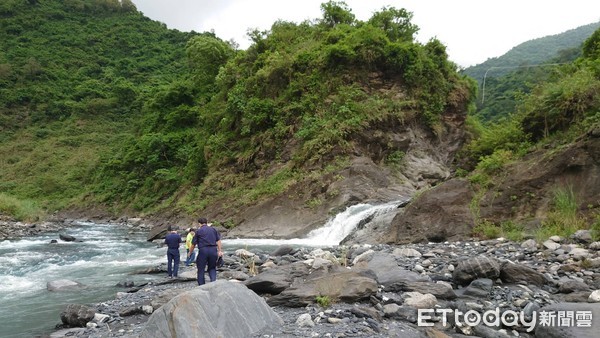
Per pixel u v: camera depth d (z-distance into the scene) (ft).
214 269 32.91
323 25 138.00
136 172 162.30
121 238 91.15
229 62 144.87
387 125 107.65
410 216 57.47
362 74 113.39
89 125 247.50
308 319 22.85
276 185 96.89
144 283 40.29
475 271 29.63
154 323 19.61
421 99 115.24
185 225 107.14
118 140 228.02
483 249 41.93
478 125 133.08
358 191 85.15
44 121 253.03
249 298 22.57
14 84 270.05
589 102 53.47
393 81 115.75
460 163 81.51
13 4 342.85
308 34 137.69
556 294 27.32
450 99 122.01
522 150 56.80
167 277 43.16
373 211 70.64
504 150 59.62
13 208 124.06
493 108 211.00
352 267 34.37
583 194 46.96
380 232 62.75
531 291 27.55
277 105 115.96
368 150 102.78
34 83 271.28
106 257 60.75
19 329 28.12
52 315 31.22
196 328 19.02
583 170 48.01
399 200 81.56
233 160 119.85
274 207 90.63
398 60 114.32
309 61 116.78
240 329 20.67
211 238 32.65
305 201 88.17
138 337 21.06
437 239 53.42
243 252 49.29
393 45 114.21
